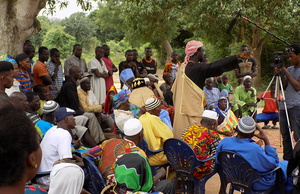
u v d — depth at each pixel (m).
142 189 2.39
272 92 7.96
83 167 3.47
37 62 5.96
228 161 3.11
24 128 0.98
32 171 1.04
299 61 4.56
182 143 3.32
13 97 3.74
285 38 17.25
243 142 3.04
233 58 3.43
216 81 9.24
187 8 14.12
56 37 23.94
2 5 5.43
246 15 12.39
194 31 18.80
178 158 3.43
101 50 7.23
